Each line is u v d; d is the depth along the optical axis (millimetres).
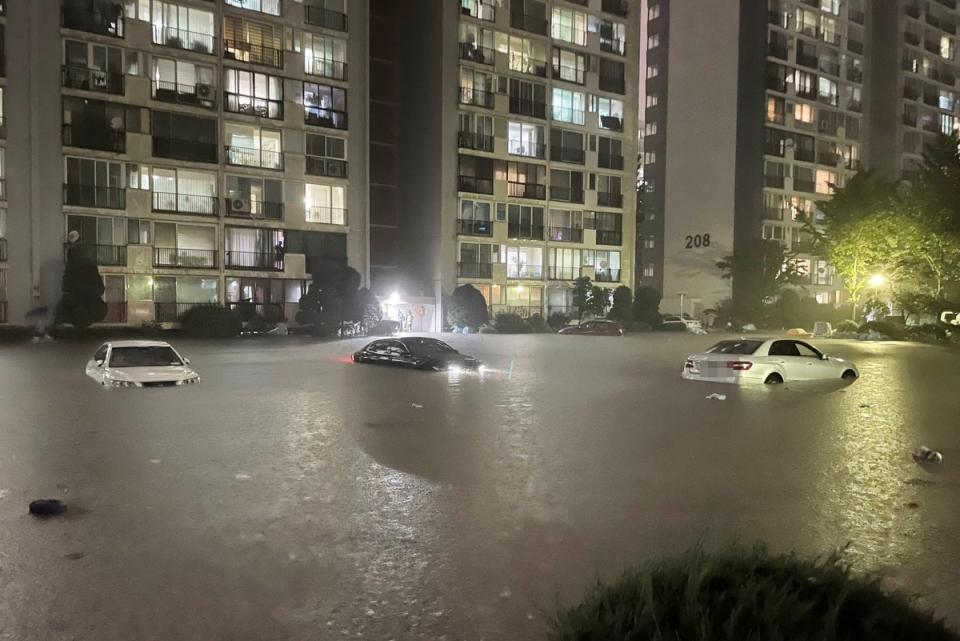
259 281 43562
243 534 6102
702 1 71375
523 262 55750
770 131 68438
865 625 2920
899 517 6742
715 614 2916
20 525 6305
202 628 4344
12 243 36281
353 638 4242
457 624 4422
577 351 32125
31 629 4312
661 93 75875
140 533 6105
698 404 14742
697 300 71375
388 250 55344
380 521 6500
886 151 79250
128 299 39281
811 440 10680
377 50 54719
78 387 16781
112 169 38812
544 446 10078
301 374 20500
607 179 60000
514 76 54594
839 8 74688
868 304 55156
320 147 45688
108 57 38719
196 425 11594
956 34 84750
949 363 26797
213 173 41875
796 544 5934
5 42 36062
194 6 41156
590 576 5184
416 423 11977
